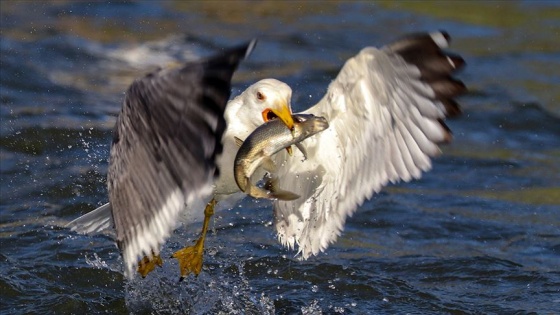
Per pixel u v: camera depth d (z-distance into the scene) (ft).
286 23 77.36
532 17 78.48
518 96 63.26
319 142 32.65
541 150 56.24
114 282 39.06
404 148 31.35
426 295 38.70
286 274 40.22
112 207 28.32
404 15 79.56
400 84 30.22
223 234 43.86
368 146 32.07
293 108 60.18
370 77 30.58
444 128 30.27
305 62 69.00
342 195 33.12
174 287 38.55
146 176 27.09
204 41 72.64
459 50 71.87
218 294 38.40
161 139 26.32
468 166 53.67
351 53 71.46
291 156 33.24
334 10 80.74
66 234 43.34
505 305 37.99
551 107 61.82
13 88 61.57
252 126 32.99
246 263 40.93
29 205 46.73
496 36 74.90
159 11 78.38
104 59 68.13
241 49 24.30
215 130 25.02
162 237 27.14
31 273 39.14
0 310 36.35
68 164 51.34
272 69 67.21
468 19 78.33
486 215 47.44
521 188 50.93
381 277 40.14
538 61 69.97
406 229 45.57
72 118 57.11
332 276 40.11
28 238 42.80
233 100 33.88
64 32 72.43
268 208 46.96
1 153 52.37
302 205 33.96
